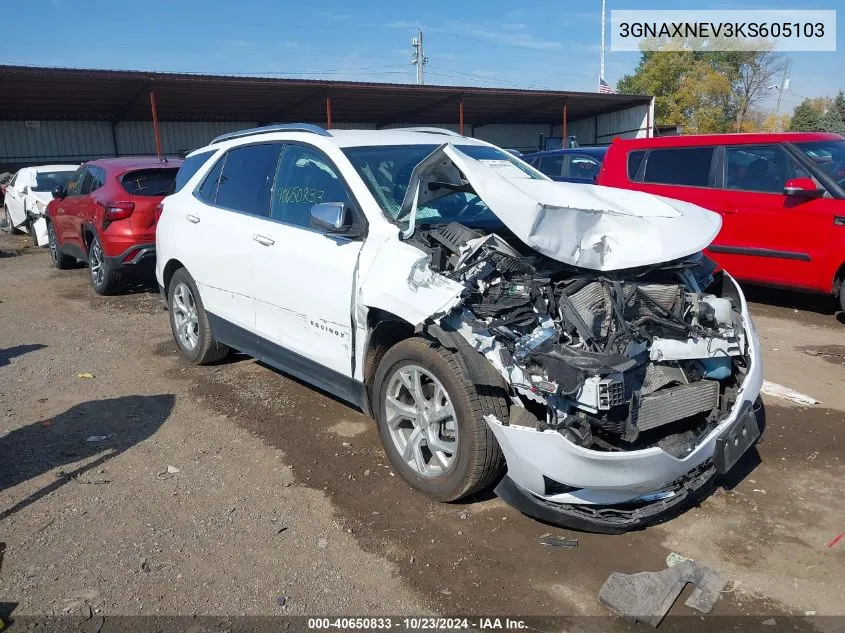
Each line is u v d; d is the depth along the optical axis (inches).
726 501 144.5
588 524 124.0
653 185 326.6
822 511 139.6
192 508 145.5
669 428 135.0
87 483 156.9
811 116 2128.4
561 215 135.0
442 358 133.0
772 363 229.0
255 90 937.5
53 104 948.0
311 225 164.7
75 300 351.6
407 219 152.8
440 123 1352.1
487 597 116.4
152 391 213.5
